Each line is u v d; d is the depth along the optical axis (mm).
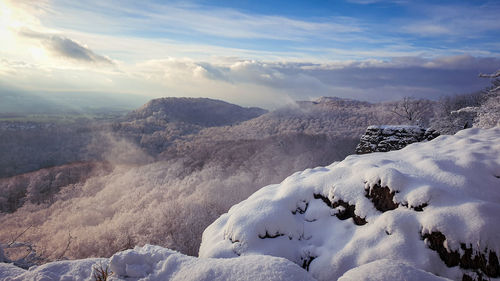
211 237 4832
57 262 3490
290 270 2676
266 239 4219
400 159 5781
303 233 4414
